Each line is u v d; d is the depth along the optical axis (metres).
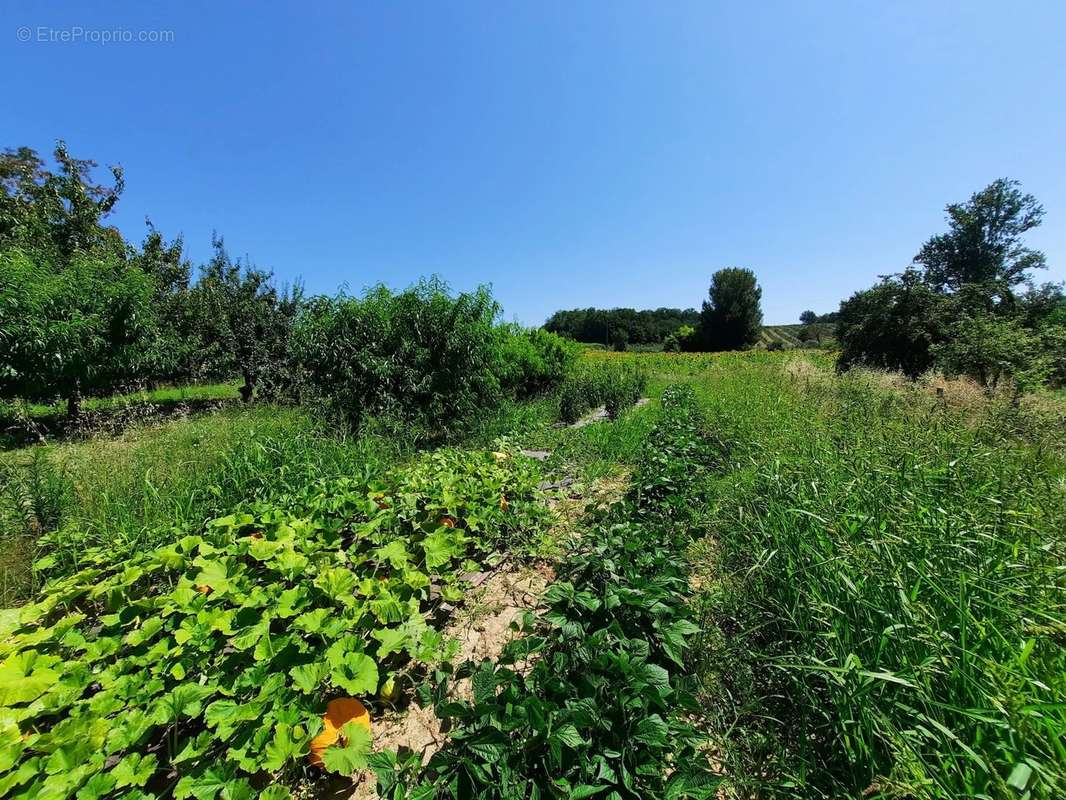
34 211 12.52
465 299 7.39
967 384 7.59
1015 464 3.34
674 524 3.51
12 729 1.60
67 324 7.93
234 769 1.57
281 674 1.89
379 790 1.42
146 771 1.51
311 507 3.54
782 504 3.01
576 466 5.95
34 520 3.66
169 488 4.15
